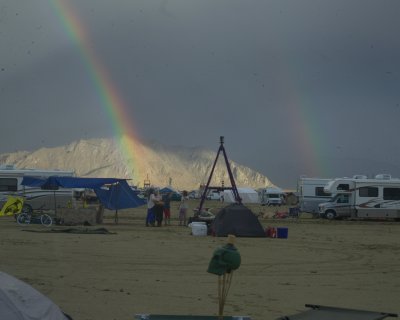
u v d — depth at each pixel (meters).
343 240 26.61
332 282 14.55
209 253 19.75
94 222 33.31
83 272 15.08
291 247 22.92
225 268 7.46
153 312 10.59
